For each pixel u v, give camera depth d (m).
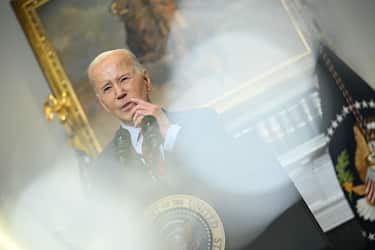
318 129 7.56
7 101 8.49
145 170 7.32
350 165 7.29
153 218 6.78
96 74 7.71
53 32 8.36
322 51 7.72
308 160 7.62
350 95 7.47
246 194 6.62
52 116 8.01
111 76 7.66
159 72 8.10
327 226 7.51
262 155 6.84
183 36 8.16
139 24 8.24
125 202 7.27
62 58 8.28
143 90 7.71
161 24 8.22
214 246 6.44
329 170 7.61
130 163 7.46
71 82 8.20
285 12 7.96
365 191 7.20
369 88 7.46
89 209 7.48
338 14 8.11
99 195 7.52
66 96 8.14
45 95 8.38
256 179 6.69
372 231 7.14
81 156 7.98
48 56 8.29
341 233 7.41
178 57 8.11
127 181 7.39
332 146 7.41
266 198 6.53
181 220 6.67
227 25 8.10
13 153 8.44
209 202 6.69
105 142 7.96
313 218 6.36
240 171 6.81
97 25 8.32
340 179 7.30
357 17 8.10
